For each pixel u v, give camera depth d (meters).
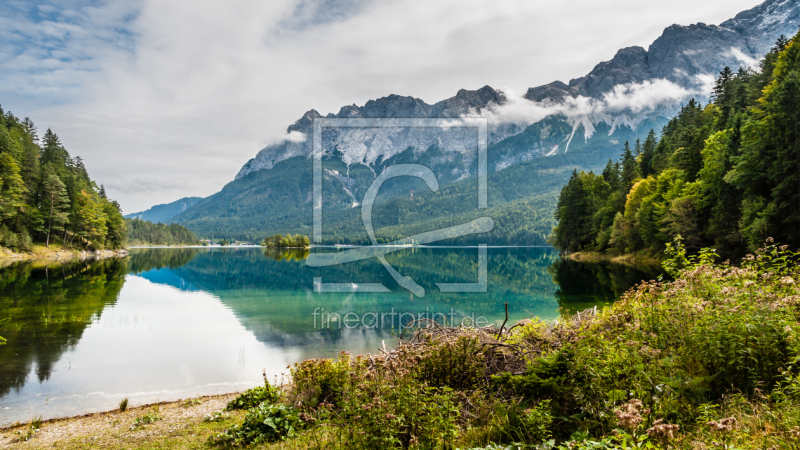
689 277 6.74
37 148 86.06
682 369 5.25
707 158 39.34
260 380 11.88
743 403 4.46
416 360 6.22
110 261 68.50
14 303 24.53
